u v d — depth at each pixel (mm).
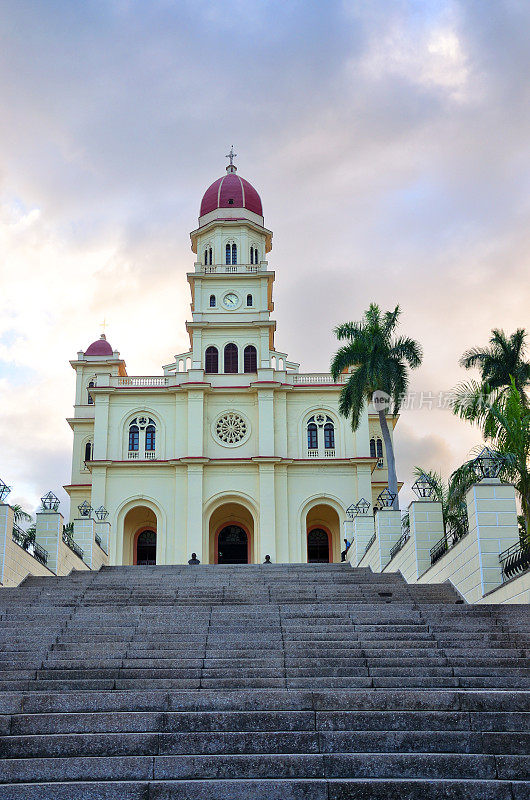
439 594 19625
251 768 9641
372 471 48000
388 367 34688
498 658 13109
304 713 10711
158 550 44594
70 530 45125
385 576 24562
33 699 11320
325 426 47812
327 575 24938
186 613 16422
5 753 10016
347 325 36531
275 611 16969
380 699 11172
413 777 9523
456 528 21891
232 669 12797
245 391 47750
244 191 55031
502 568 17938
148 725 10609
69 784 9180
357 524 31859
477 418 20219
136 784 9180
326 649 13719
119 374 57000
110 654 13734
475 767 9539
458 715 10695
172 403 47812
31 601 18797
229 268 52562
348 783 9156
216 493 45531
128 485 45781
